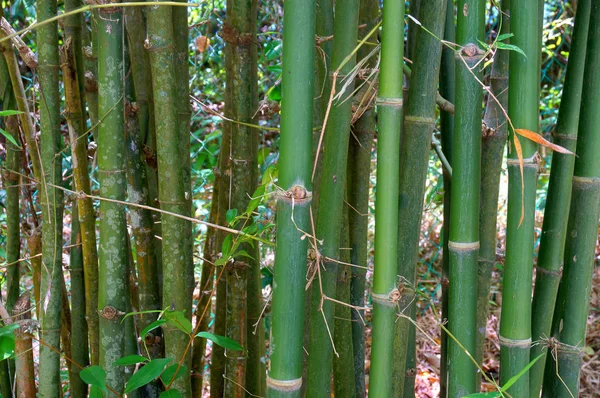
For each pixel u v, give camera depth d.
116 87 1.11
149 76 1.30
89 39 1.57
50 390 1.31
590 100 1.00
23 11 2.41
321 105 1.12
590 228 1.05
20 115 1.36
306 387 1.13
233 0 1.26
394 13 0.82
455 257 0.95
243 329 1.40
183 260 1.19
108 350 1.22
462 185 0.93
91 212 1.37
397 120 0.84
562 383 1.13
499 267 2.89
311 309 1.04
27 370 1.30
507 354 0.96
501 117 1.22
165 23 1.09
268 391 0.89
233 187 1.35
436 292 2.98
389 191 0.86
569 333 1.10
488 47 0.87
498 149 1.23
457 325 0.97
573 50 1.07
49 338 1.29
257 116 1.39
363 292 1.30
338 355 1.14
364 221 1.25
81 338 1.49
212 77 3.45
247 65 1.30
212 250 1.62
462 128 0.91
